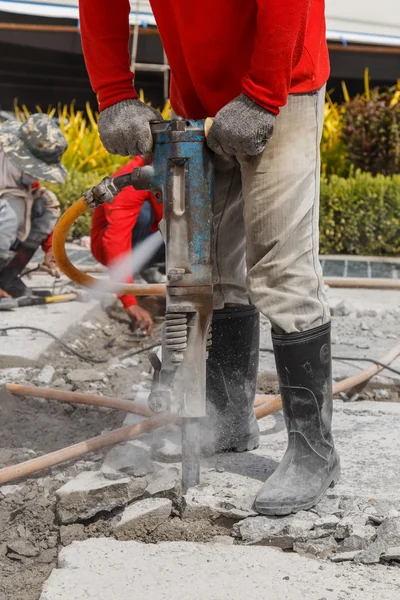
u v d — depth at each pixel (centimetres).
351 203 1008
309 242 290
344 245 1029
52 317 605
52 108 1504
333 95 1523
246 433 344
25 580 271
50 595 243
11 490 323
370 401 432
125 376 484
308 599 239
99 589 247
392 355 461
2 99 1466
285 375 294
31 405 420
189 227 279
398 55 1438
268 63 258
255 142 266
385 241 1017
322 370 294
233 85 293
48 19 1332
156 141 281
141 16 1063
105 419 406
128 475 315
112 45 288
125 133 283
